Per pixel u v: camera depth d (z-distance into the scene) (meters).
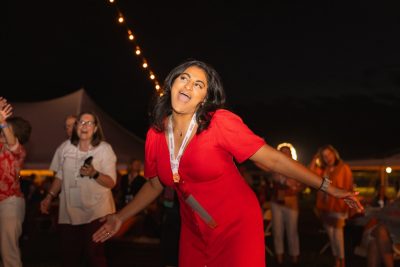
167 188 5.40
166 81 3.23
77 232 5.86
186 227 3.34
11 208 5.64
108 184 5.76
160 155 3.27
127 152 18.70
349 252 10.97
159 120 3.25
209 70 3.17
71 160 5.85
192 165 3.13
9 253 5.66
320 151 8.35
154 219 12.05
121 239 11.75
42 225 14.88
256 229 3.19
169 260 5.40
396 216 6.13
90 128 5.85
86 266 6.50
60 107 19.05
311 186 3.28
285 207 9.41
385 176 15.84
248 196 3.21
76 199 5.78
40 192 14.45
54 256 10.02
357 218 7.01
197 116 3.12
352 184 8.15
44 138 18.12
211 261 3.23
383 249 6.16
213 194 3.16
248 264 3.14
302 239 13.73
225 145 3.11
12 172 5.64
